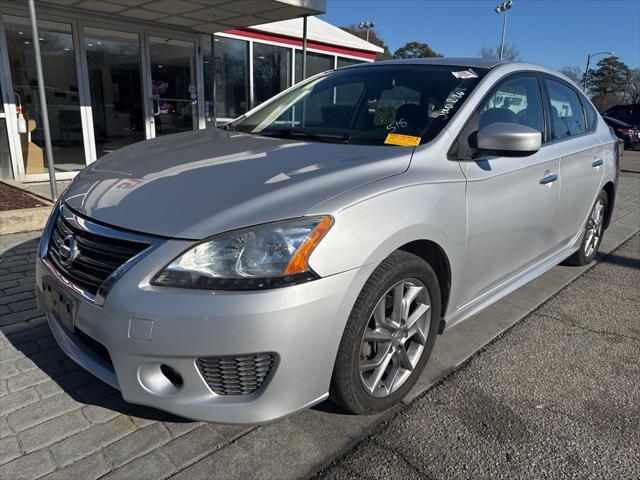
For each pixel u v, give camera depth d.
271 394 1.85
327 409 2.37
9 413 2.27
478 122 2.74
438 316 2.49
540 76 3.52
